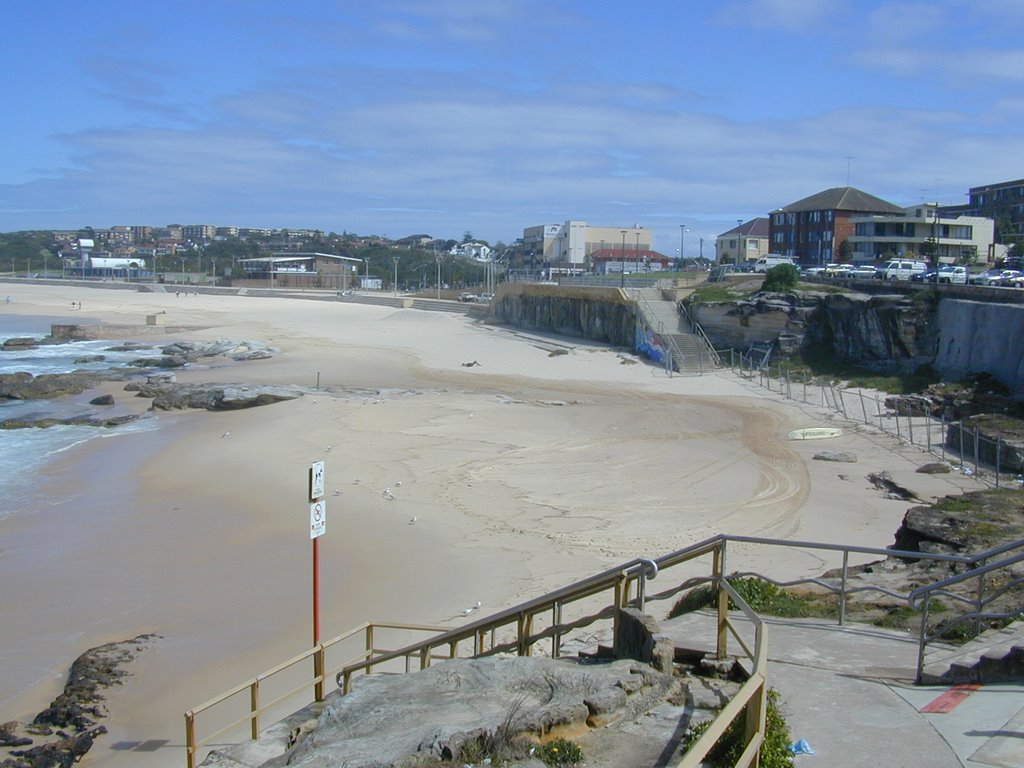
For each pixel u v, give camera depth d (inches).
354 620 849.5
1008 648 390.9
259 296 6555.1
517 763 289.4
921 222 4020.7
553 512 1183.6
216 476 1445.6
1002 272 2859.3
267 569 1009.5
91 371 2797.7
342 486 1348.4
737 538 442.3
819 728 325.4
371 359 2999.5
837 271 3065.9
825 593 551.5
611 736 308.8
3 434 1847.9
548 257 7416.3
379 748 303.4
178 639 824.9
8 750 646.5
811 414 1882.4
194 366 2923.2
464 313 4744.1
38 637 845.8
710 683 357.4
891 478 1302.9
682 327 2795.3
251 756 445.7
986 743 310.0
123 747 634.2
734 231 5851.4
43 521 1218.6
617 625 408.8
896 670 385.1
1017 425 1471.5
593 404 2058.3
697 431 1729.8
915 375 2126.0
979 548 703.1
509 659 386.6
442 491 1300.4
